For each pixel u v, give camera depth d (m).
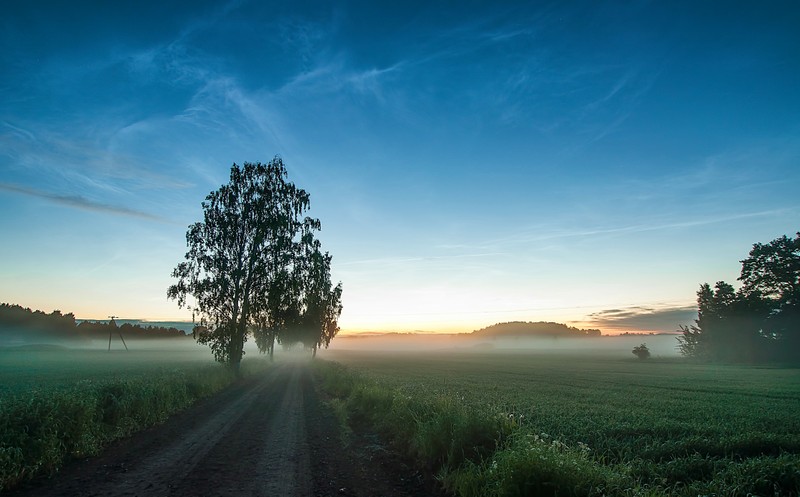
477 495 6.66
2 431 8.51
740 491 7.41
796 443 12.00
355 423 15.16
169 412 16.56
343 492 7.46
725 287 92.44
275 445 11.34
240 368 38.53
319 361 62.09
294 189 41.66
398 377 41.97
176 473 8.45
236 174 39.44
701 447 11.93
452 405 11.16
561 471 6.12
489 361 105.50
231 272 36.94
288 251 40.25
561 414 18.97
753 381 45.38
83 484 7.69
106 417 12.60
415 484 8.04
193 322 36.56
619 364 90.62
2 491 7.16
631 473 8.86
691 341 97.19
